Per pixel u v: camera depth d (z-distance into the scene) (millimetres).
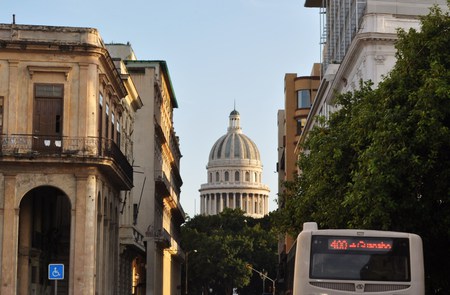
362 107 39031
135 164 91062
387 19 66250
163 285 106438
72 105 55219
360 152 37656
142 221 90312
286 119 133875
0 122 54500
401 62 37000
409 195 34094
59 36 55594
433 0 71500
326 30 104938
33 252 55969
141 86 92062
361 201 34031
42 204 58562
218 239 193000
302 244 26562
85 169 54312
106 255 59469
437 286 36219
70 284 53594
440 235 35250
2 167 53594
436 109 33219
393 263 26219
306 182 51000
